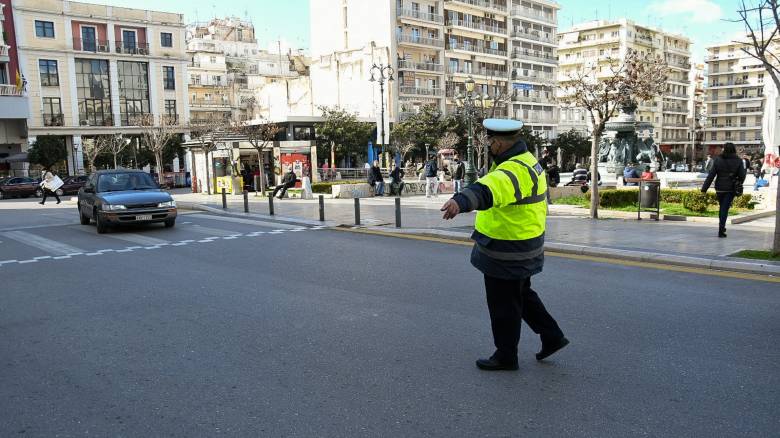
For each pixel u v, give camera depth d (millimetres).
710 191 14742
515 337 4344
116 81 54469
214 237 12641
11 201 32469
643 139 32812
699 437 3314
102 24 53562
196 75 83688
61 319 6203
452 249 10328
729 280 7309
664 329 5328
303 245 11164
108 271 8953
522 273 4195
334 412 3742
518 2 76688
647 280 7391
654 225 12602
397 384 4180
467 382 4195
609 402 3805
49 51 50312
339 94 64688
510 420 3574
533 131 74938
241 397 4016
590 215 14383
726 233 10969
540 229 4262
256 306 6516
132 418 3736
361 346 5043
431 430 3463
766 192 15773
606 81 14875
